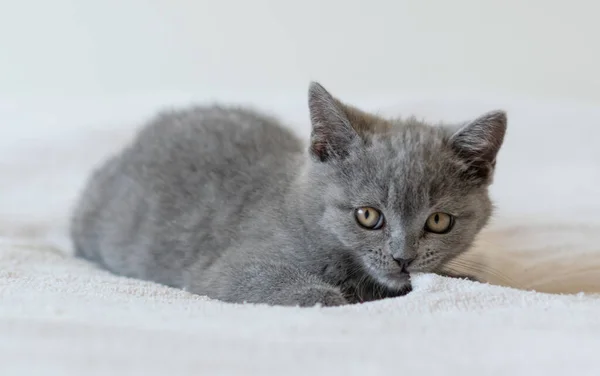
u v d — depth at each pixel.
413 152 0.50
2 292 0.45
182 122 0.61
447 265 0.51
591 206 0.65
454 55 0.90
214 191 0.56
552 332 0.41
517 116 0.79
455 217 0.50
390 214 0.49
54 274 0.51
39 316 0.40
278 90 0.91
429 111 0.78
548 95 0.90
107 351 0.37
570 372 0.37
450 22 0.89
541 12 0.88
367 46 0.90
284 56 0.91
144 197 0.58
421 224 0.49
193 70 0.92
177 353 0.38
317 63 0.91
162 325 0.40
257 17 0.90
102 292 0.46
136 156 0.61
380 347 0.39
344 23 0.90
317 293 0.47
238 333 0.39
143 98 0.86
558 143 0.77
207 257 0.54
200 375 0.36
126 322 0.40
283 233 0.51
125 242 0.58
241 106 0.68
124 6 0.91
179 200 0.57
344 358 0.38
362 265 0.50
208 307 0.44
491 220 0.56
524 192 0.70
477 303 0.44
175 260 0.56
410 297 0.44
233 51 0.91
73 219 0.62
